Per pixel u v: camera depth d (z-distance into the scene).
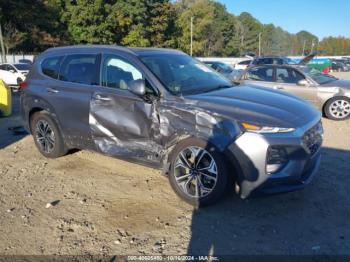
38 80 5.72
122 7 48.84
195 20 73.19
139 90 4.20
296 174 3.76
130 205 4.26
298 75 9.40
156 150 4.38
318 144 4.20
